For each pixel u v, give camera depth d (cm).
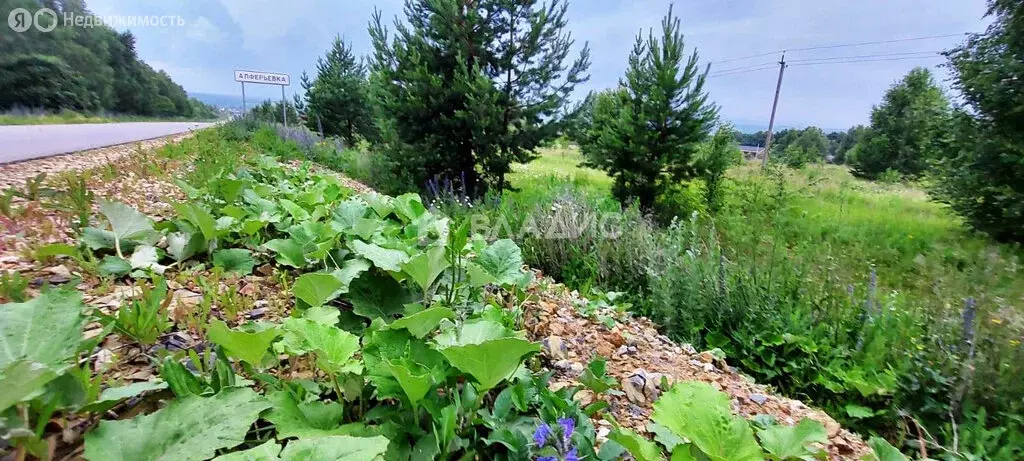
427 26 854
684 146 907
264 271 246
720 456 111
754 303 344
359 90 1730
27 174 473
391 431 121
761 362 323
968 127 902
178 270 229
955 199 927
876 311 339
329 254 243
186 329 174
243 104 1441
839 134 3853
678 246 414
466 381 144
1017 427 241
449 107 852
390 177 920
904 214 1087
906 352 283
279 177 509
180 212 243
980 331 289
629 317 345
